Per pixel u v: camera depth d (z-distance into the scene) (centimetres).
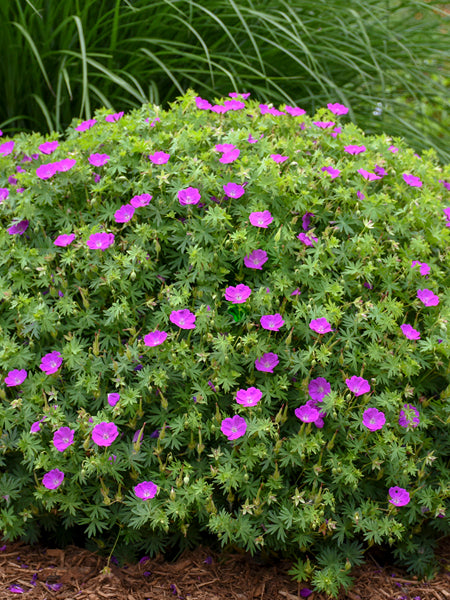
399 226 210
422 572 201
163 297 194
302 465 183
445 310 203
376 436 191
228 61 366
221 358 182
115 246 201
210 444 188
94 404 186
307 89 373
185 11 361
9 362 187
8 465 191
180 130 222
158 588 187
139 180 211
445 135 427
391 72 411
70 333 188
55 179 210
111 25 361
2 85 360
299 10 390
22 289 203
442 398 198
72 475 184
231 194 199
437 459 203
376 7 416
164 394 189
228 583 190
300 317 197
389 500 187
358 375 194
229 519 178
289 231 203
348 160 231
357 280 204
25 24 326
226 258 196
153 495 175
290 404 192
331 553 188
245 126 234
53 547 202
